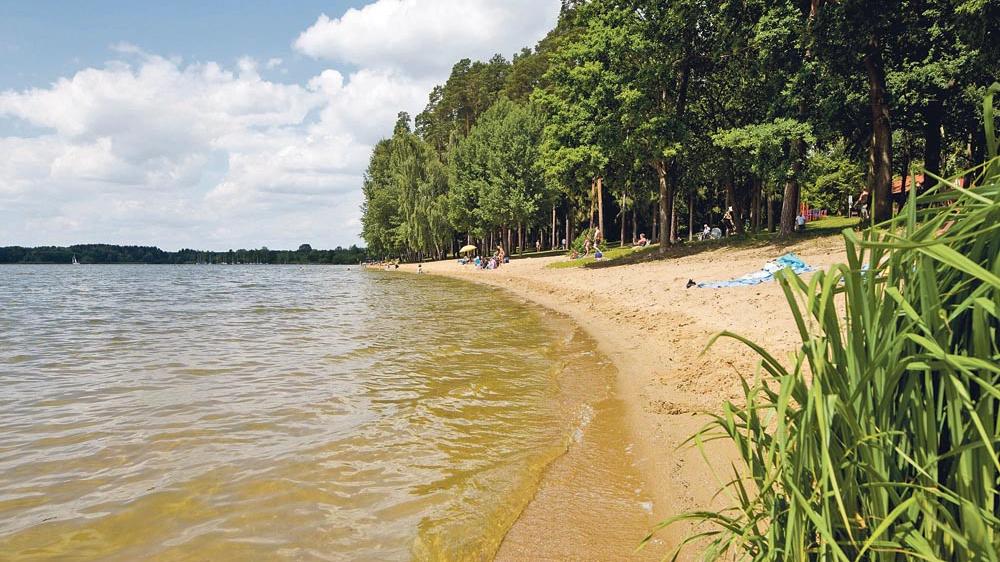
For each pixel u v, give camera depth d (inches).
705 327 439.8
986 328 54.2
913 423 60.2
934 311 56.6
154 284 2269.9
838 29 738.8
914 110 879.7
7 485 199.3
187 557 150.5
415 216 2864.2
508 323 676.1
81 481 202.1
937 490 54.3
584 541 155.9
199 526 167.5
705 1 1051.9
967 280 55.8
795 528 65.0
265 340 586.9
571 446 231.6
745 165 1170.0
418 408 292.8
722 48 1044.5
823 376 62.8
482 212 2199.8
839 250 743.7
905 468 62.4
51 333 689.0
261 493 189.5
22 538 161.3
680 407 270.5
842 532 66.3
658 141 1090.7
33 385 375.6
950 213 57.7
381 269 3371.1
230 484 197.5
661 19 1104.8
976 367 50.6
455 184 2470.5
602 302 740.7
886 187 751.7
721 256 960.3
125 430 263.9
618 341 476.1
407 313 845.2
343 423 268.4
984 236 55.9
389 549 154.0
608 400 299.3
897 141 1164.5
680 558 141.4
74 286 2107.5
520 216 2046.0
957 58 738.2
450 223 2628.0
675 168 1293.1
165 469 212.5
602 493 186.7
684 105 1216.2
